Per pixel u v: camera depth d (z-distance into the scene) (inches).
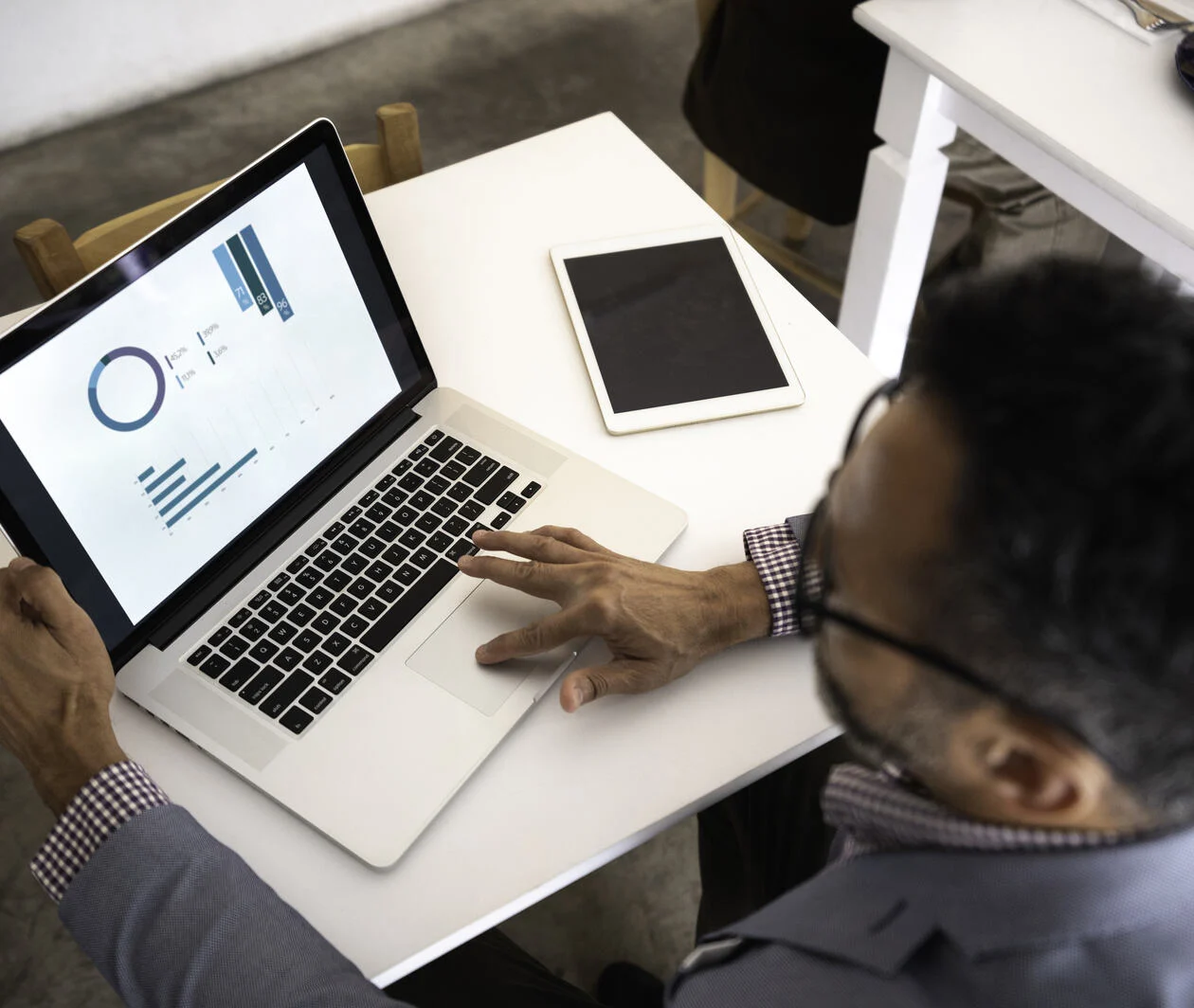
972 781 18.3
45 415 30.6
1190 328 14.5
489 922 29.6
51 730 29.9
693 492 38.2
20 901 59.0
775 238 94.4
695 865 61.3
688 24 118.4
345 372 37.7
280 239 35.2
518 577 33.5
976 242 71.1
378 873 29.9
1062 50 54.0
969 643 16.0
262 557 35.4
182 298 33.1
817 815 41.4
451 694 32.5
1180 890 17.8
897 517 16.5
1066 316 14.7
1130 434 13.6
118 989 28.0
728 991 20.5
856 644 18.6
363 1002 25.9
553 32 117.2
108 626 32.5
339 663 33.1
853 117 66.1
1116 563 13.7
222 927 27.1
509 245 46.1
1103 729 15.3
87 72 104.7
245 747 31.4
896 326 70.0
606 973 56.7
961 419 15.0
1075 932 18.0
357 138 106.0
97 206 99.4
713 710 32.8
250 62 112.7
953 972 19.1
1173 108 50.9
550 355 42.3
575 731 32.4
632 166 49.6
